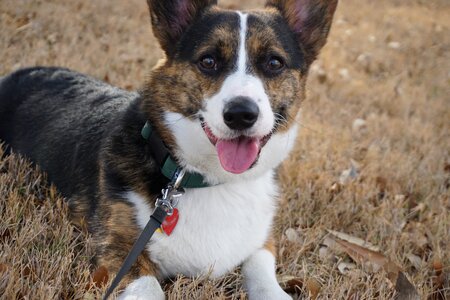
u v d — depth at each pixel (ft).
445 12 10.23
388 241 3.58
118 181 3.14
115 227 3.09
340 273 3.36
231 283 3.17
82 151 3.42
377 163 4.36
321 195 3.87
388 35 8.20
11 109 3.89
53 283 2.93
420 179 4.25
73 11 6.34
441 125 5.49
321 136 4.62
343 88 5.99
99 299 2.89
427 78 6.82
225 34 3.14
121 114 3.32
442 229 3.73
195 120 3.08
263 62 3.17
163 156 3.10
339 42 7.61
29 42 5.26
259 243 3.24
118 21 6.47
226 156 3.00
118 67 5.18
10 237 3.14
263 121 2.99
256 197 3.21
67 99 3.75
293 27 3.36
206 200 3.12
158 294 2.93
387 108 5.73
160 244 3.06
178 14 3.23
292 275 3.29
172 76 3.15
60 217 3.30
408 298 3.16
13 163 3.57
